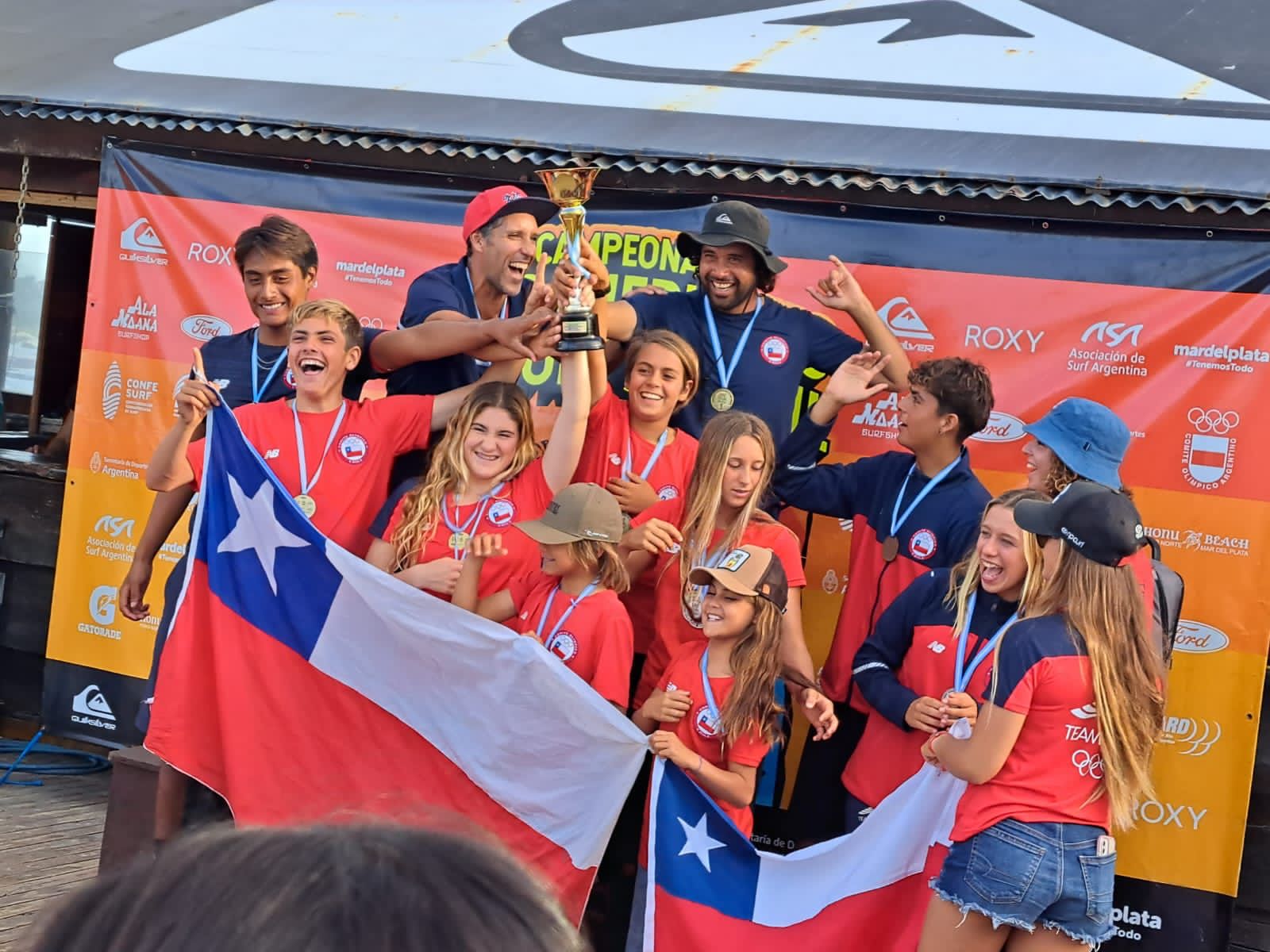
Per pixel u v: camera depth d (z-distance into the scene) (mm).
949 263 4480
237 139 5215
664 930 3531
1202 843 4203
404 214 5062
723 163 4473
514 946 571
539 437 4809
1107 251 4324
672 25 5742
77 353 7691
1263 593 4176
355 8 6246
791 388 4625
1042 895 3018
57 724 5586
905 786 3469
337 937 543
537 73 5234
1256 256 4180
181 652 3957
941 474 4367
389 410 4504
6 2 6457
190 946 541
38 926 585
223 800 4180
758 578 3592
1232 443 4207
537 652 3662
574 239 3852
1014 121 4531
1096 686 3039
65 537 5512
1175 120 4465
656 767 3559
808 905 3516
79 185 5648
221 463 4020
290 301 5156
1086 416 3941
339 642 3898
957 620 3811
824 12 5828
